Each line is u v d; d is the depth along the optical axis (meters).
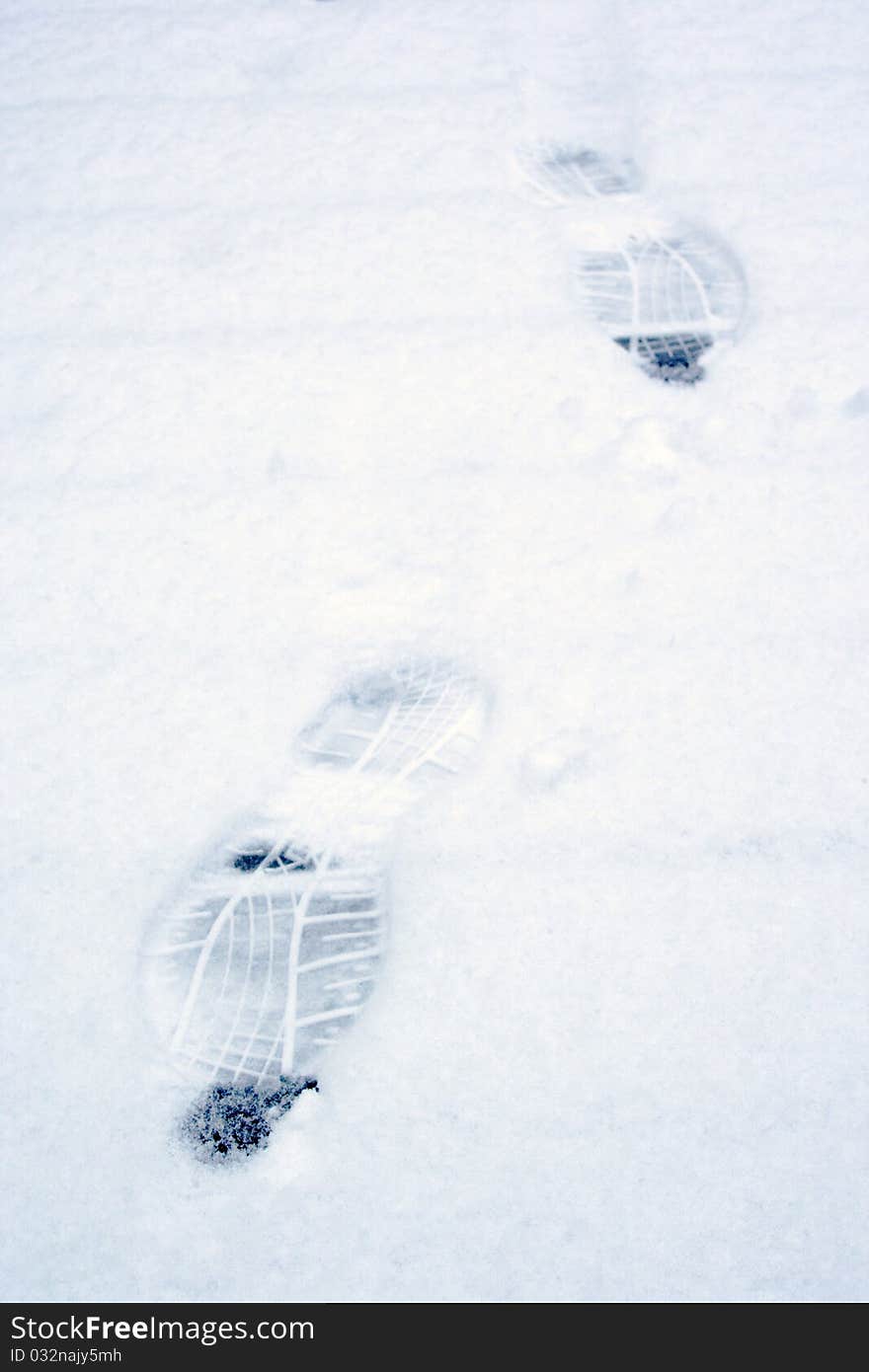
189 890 0.95
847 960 0.93
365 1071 0.91
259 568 1.04
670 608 1.02
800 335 1.12
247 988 0.93
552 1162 0.90
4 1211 0.89
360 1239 0.88
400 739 0.98
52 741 0.99
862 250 1.16
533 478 1.06
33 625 1.02
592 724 0.99
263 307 1.14
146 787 0.98
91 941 0.94
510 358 1.11
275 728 0.99
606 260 1.16
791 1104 0.91
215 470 1.07
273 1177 0.89
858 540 1.04
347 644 1.02
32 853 0.96
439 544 1.04
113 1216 0.89
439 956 0.93
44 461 1.08
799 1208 0.89
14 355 1.12
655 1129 0.90
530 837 0.96
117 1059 0.92
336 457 1.08
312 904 0.95
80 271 1.16
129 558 1.04
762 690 1.00
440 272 1.15
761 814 0.96
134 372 1.11
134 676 1.01
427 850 0.96
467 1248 0.88
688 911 0.94
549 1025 0.92
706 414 1.09
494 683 1.00
